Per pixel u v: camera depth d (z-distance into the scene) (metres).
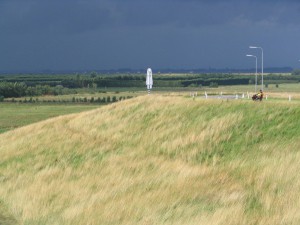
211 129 71.00
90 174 64.81
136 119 87.62
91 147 79.12
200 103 83.31
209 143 67.56
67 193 56.12
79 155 76.38
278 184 48.62
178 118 80.62
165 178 57.16
